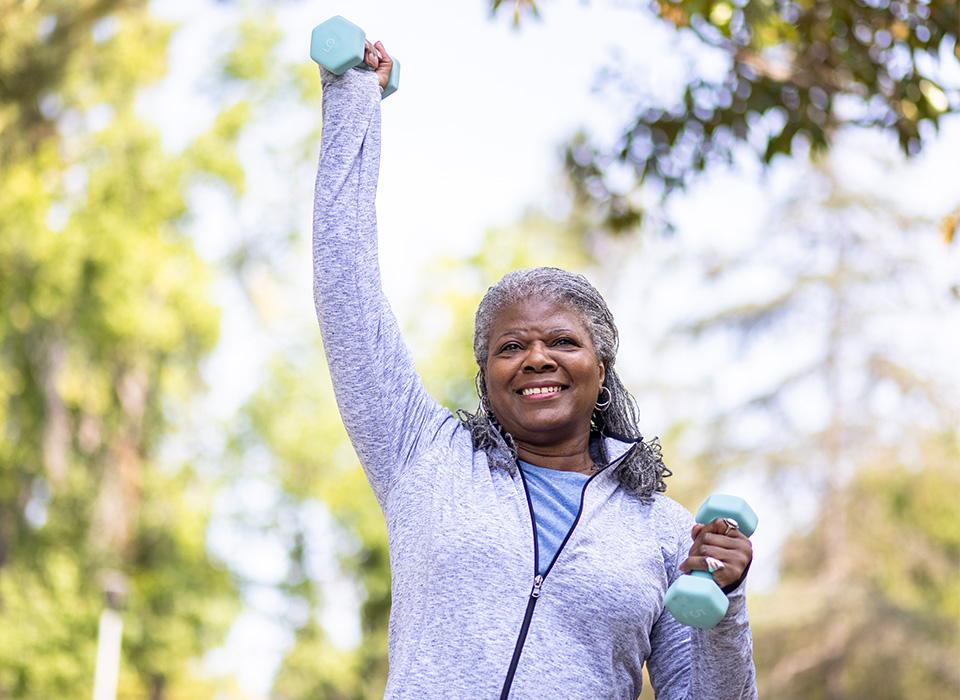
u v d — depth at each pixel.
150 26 17.11
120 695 21.44
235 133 21.17
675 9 5.84
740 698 2.16
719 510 2.16
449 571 2.19
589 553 2.23
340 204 2.44
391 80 2.65
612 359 2.54
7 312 17.39
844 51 5.95
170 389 20.53
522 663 2.11
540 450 2.46
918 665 18.22
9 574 19.53
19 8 11.47
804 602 18.73
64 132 16.56
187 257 19.92
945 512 19.86
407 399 2.41
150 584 20.83
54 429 19.42
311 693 21.95
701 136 6.40
